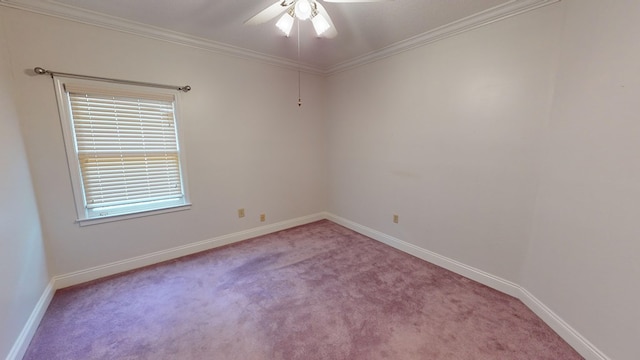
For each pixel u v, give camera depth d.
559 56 1.71
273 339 1.64
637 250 1.21
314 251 2.98
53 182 2.11
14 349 1.45
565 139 1.64
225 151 3.04
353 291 2.18
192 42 2.63
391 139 2.99
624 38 1.27
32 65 1.96
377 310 1.93
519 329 1.72
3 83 1.72
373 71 3.12
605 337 1.36
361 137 3.39
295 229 3.72
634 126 1.22
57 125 2.09
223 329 1.73
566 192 1.63
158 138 2.59
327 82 3.84
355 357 1.50
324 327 1.75
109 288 2.21
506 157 2.04
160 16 2.18
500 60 2.02
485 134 2.16
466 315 1.86
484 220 2.23
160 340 1.64
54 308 1.94
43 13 1.96
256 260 2.75
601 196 1.39
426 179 2.66
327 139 3.97
